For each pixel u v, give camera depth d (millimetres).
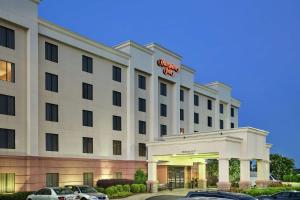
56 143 41344
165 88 58875
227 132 45531
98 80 47625
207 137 43156
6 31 36906
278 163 72875
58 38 42219
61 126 42000
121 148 50375
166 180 54406
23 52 38188
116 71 50781
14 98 36969
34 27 39125
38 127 39281
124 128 51031
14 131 36688
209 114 71125
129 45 52156
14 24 37250
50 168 40125
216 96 73188
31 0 39125
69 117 43125
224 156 41562
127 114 51562
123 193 41781
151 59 55625
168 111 58906
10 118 36375
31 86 38281
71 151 43000
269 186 45406
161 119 57125
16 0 37469
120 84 51031
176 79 60125
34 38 39031
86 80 45875
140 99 53938
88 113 45938
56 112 41688
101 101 47781
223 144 41875
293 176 63688
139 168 51812
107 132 48250
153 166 47844
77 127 44094
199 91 67812
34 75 38688
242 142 44375
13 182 36000
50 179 40156
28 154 37531
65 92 42875
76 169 43250
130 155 51062
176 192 47219
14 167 36188
